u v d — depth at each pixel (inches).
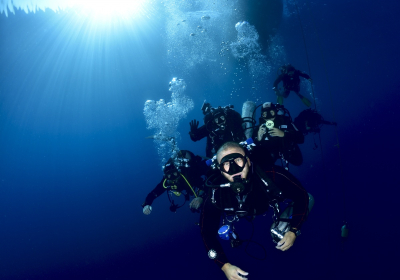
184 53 467.8
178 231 195.0
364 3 517.7
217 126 147.9
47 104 558.3
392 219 146.2
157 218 217.2
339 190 181.9
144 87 518.0
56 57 612.1
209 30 428.5
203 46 440.8
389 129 234.1
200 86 429.1
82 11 577.6
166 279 151.3
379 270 120.5
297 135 149.0
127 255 178.4
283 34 473.1
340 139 242.8
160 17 519.5
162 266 162.2
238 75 427.5
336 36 454.0
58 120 514.6
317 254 140.4
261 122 149.9
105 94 537.6
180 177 140.9
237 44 415.8
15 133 506.9
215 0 414.6
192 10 466.3
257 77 414.0
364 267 124.3
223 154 76.1
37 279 173.6
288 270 136.5
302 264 137.4
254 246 159.9
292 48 444.8
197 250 171.5
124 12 547.2
